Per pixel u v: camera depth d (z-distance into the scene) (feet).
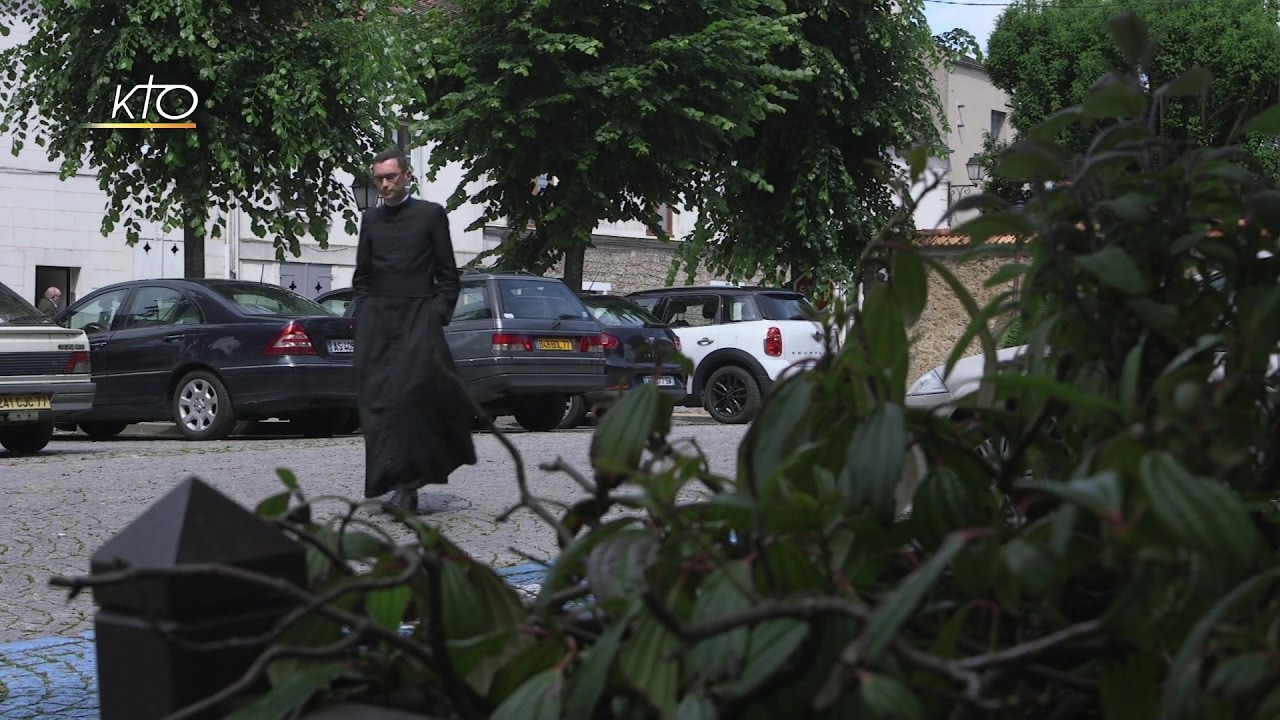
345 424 49.96
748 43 63.21
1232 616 3.51
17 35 82.28
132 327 44.88
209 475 29.22
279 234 59.52
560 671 4.25
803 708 3.84
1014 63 120.06
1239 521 3.37
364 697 4.82
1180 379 4.05
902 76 79.77
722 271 81.97
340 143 59.11
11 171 87.25
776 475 4.07
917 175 4.70
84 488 27.20
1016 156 4.64
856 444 4.12
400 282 22.93
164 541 4.48
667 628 3.69
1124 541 3.62
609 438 4.61
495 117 63.36
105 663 4.60
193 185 57.88
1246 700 3.28
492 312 46.60
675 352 4.69
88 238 90.68
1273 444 4.33
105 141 57.62
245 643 4.23
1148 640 3.59
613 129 62.13
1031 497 4.30
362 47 58.44
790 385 4.49
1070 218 4.58
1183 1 109.81
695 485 5.11
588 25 63.52
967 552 3.97
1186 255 4.55
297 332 42.42
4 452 39.68
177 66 57.52
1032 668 3.98
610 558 4.21
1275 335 4.18
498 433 4.91
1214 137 4.76
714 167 71.05
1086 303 4.58
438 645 4.48
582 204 64.85
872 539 4.29
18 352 36.73
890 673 3.75
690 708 3.80
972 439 4.82
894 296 4.72
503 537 20.83
